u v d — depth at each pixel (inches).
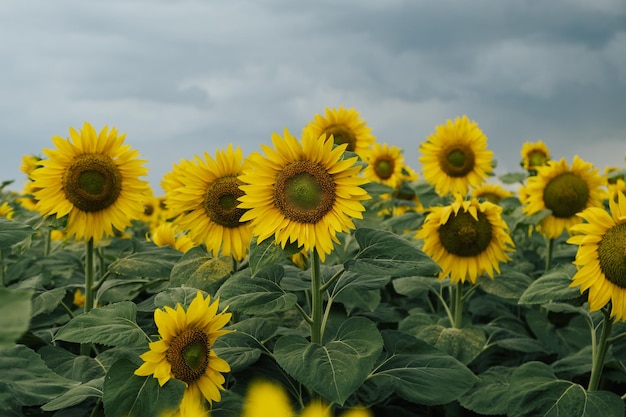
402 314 275.4
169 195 198.5
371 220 210.5
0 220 149.8
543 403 160.2
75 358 166.1
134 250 207.3
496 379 187.6
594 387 168.4
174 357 128.0
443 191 319.6
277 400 29.8
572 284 161.5
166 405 122.5
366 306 203.0
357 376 128.4
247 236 186.1
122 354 164.9
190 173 184.5
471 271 217.2
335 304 223.1
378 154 377.1
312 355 134.8
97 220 201.3
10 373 120.9
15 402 112.5
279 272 164.1
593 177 283.7
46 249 291.4
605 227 158.4
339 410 162.9
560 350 221.6
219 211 183.6
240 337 169.0
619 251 155.3
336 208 146.8
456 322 221.0
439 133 320.2
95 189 197.3
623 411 155.4
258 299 151.0
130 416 121.7
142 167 207.0
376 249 152.4
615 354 181.6
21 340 175.6
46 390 118.6
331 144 147.9
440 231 218.1
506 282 225.3
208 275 175.3
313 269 153.0
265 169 148.3
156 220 415.2
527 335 247.9
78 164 197.2
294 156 148.6
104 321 140.3
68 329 137.2
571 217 283.9
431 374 157.2
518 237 403.9
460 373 157.3
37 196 196.7
